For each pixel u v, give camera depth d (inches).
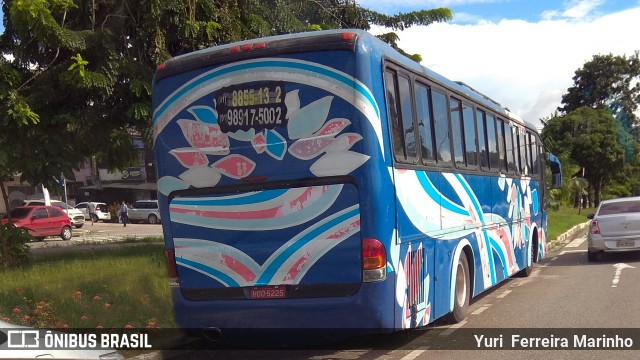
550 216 1443.2
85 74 426.9
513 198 467.8
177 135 264.5
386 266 237.5
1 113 441.1
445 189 310.3
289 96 245.0
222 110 255.6
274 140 246.8
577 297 421.1
